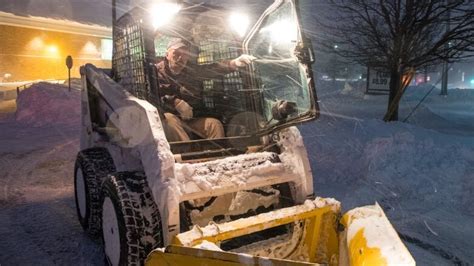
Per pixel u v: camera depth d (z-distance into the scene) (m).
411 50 10.79
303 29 3.28
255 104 4.16
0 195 6.09
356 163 7.15
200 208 3.33
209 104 4.70
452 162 6.47
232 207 3.44
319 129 10.23
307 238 3.23
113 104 3.83
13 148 9.66
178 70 4.39
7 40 23.23
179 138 3.83
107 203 3.27
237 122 4.38
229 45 4.70
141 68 3.82
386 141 7.24
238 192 3.49
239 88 4.35
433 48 10.45
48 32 25.33
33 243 4.33
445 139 9.17
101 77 4.39
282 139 3.75
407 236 4.46
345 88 28.22
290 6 3.41
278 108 3.67
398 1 10.52
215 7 4.41
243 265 2.05
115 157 4.03
